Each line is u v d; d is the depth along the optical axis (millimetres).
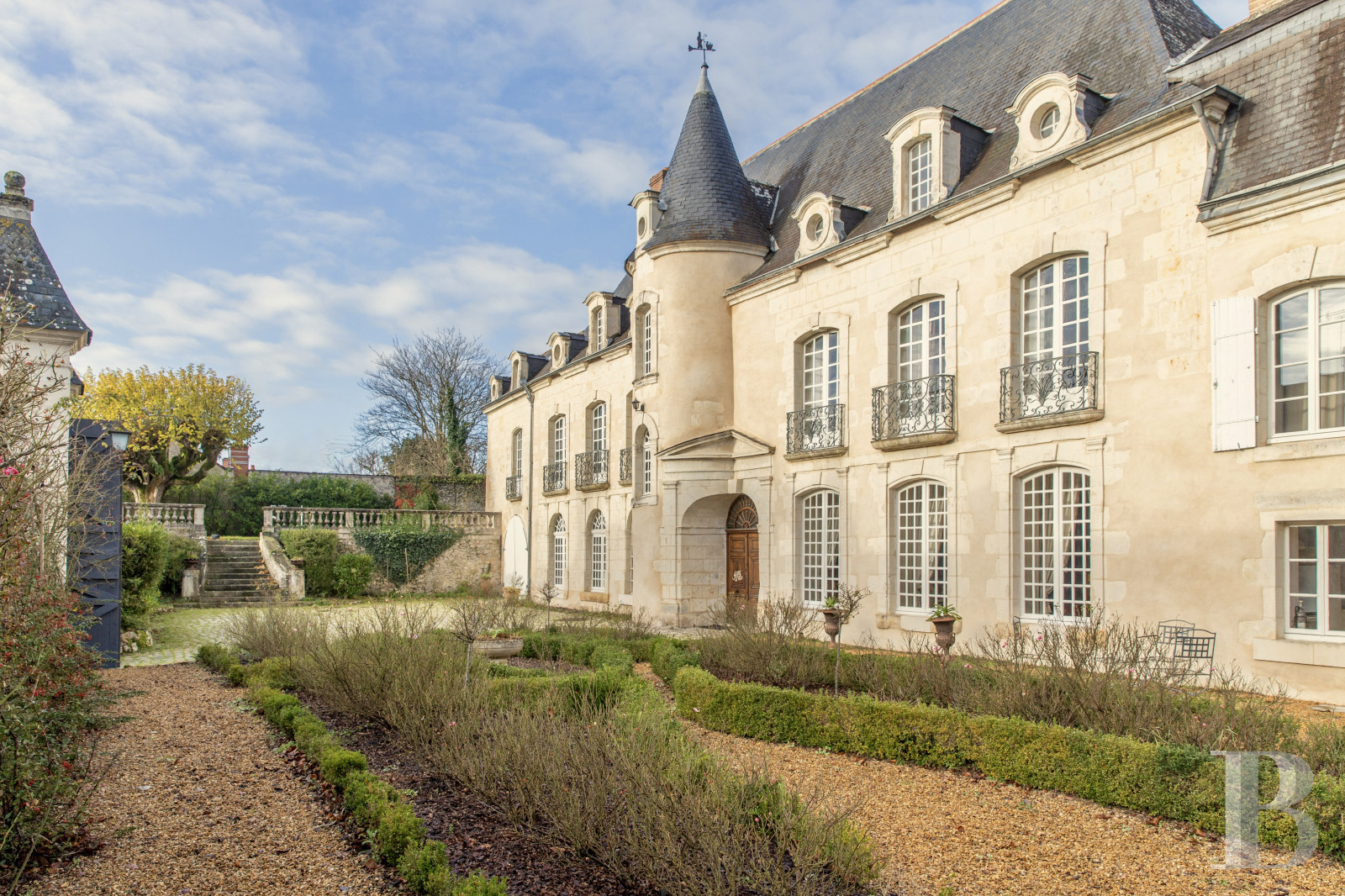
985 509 13719
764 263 19812
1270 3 12367
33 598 6328
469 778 6137
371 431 50219
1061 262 13086
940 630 9719
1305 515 9844
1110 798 6340
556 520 29719
